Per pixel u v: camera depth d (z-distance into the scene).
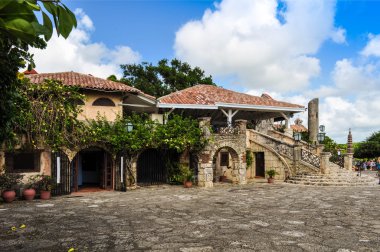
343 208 11.94
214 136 19.98
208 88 25.97
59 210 11.41
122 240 7.54
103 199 14.16
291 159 22.39
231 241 7.46
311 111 28.62
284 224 9.25
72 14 1.80
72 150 16.20
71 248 6.88
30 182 14.73
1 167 13.94
